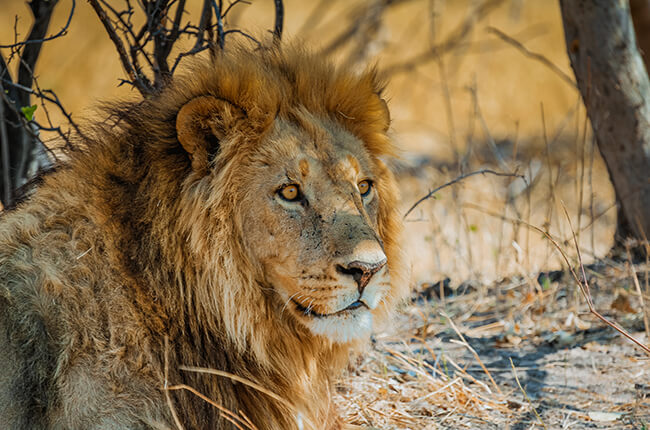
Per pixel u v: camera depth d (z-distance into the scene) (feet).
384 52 100.63
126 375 22.07
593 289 38.09
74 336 21.94
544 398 29.01
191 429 22.95
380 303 25.32
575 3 38.14
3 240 23.27
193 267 23.08
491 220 55.98
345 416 27.96
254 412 24.04
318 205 22.82
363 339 26.18
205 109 22.79
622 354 32.24
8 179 35.42
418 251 51.55
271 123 23.39
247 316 23.13
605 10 37.70
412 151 81.00
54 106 74.69
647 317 34.47
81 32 105.09
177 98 24.07
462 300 39.86
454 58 97.40
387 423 27.45
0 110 34.60
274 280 23.25
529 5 128.98
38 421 21.70
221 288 22.89
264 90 23.38
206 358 23.50
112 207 23.27
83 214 23.24
